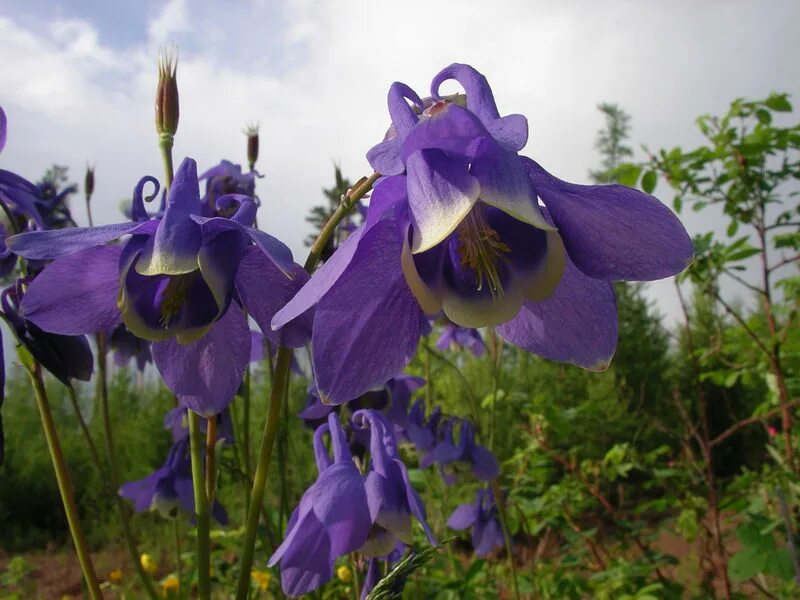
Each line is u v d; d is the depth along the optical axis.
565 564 0.35
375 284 0.12
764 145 0.33
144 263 0.13
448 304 0.13
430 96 0.13
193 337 0.14
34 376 0.17
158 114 0.17
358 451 0.24
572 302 0.13
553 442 0.45
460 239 0.13
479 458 0.33
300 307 0.10
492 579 0.39
